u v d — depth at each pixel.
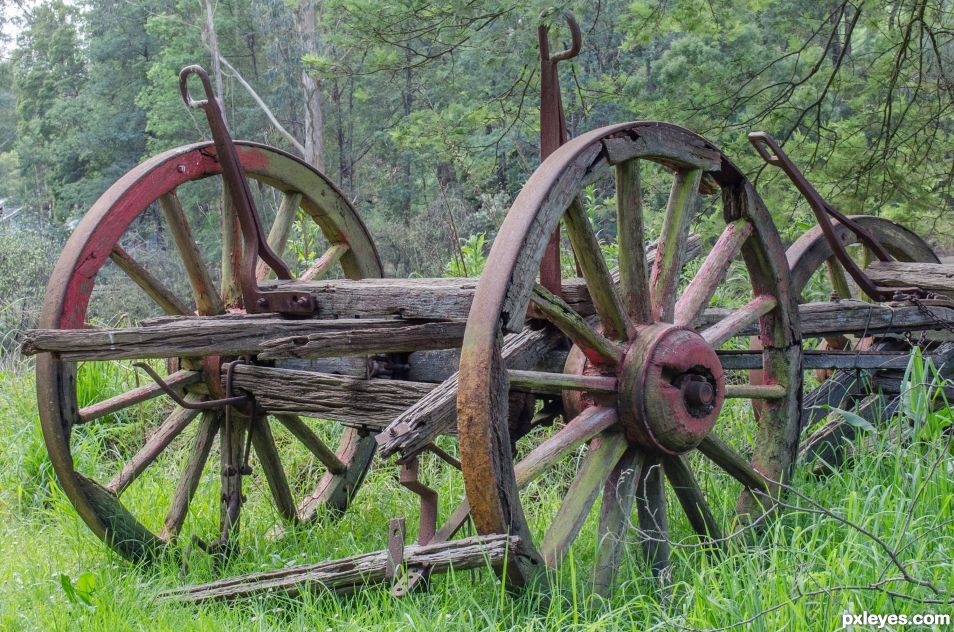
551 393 3.91
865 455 4.47
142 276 4.35
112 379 6.54
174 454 6.26
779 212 8.36
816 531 3.48
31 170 38.31
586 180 3.29
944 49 10.43
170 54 27.50
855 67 9.88
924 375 4.17
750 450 5.21
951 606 2.95
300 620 3.36
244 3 28.28
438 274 10.41
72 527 4.70
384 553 3.21
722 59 8.67
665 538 3.66
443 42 7.41
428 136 8.36
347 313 3.92
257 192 20.69
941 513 3.59
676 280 3.81
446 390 3.19
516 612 3.21
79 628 3.44
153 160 4.29
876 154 8.55
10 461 5.82
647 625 3.08
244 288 4.12
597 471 3.47
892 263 5.07
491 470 2.94
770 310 4.19
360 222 5.23
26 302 12.13
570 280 3.95
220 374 4.47
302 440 4.95
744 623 2.92
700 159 3.84
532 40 6.86
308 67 8.15
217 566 4.32
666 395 3.47
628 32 8.01
